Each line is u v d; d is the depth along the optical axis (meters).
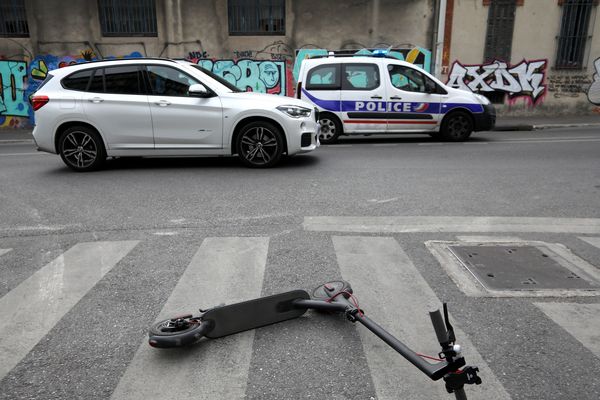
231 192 5.82
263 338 2.59
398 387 2.15
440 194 5.63
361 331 2.64
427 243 3.98
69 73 7.30
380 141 10.95
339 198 5.48
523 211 4.92
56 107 7.18
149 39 15.25
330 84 10.33
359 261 3.61
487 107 10.40
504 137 11.47
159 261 3.67
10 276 3.46
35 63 15.45
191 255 3.77
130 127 7.21
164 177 6.83
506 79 15.51
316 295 2.82
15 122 15.86
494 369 2.27
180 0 15.02
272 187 6.06
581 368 2.27
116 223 4.66
